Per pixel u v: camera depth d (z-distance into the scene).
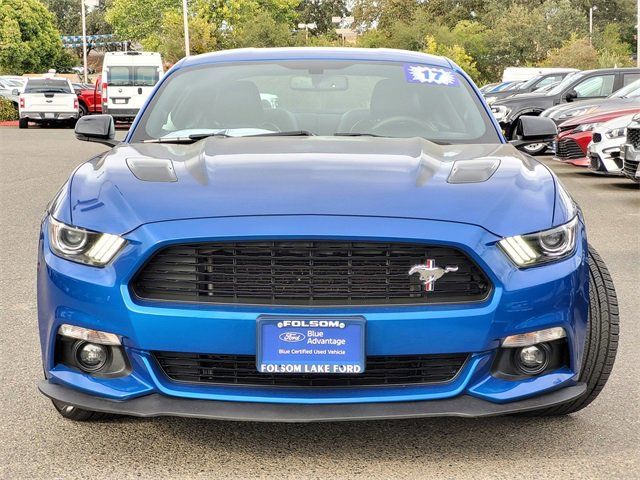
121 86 28.66
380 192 3.13
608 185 11.66
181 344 2.94
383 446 3.25
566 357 3.14
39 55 64.94
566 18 61.94
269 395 2.98
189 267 3.00
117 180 3.29
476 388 3.03
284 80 4.49
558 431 3.40
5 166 14.67
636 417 3.55
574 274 3.10
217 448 3.23
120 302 2.98
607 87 17.52
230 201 3.07
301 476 2.99
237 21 51.22
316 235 2.94
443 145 3.97
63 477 2.99
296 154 3.54
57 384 3.17
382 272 2.98
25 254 7.02
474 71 54.84
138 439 3.32
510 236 3.04
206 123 4.32
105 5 91.31
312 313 2.92
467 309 2.96
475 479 2.96
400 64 4.65
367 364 3.00
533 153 16.59
